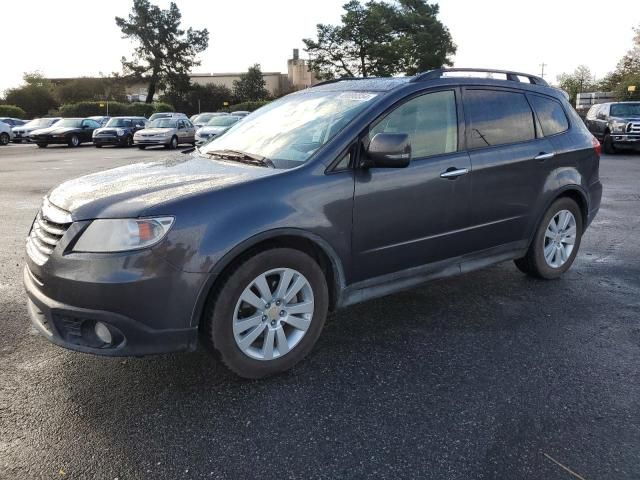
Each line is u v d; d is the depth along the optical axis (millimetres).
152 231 2844
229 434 2768
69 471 2482
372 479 2445
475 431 2793
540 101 4844
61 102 63344
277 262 3217
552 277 5117
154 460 2566
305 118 3953
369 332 3990
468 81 4285
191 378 3318
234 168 3529
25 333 3922
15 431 2771
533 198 4664
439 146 4020
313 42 53938
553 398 3100
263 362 3266
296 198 3266
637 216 8109
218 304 3039
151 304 2861
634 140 17719
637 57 40844
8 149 26781
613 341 3838
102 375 3342
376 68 53156
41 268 2975
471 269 4383
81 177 3662
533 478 2447
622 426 2832
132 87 73938
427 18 54219
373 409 2994
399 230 3773
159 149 26531
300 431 2795
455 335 3941
